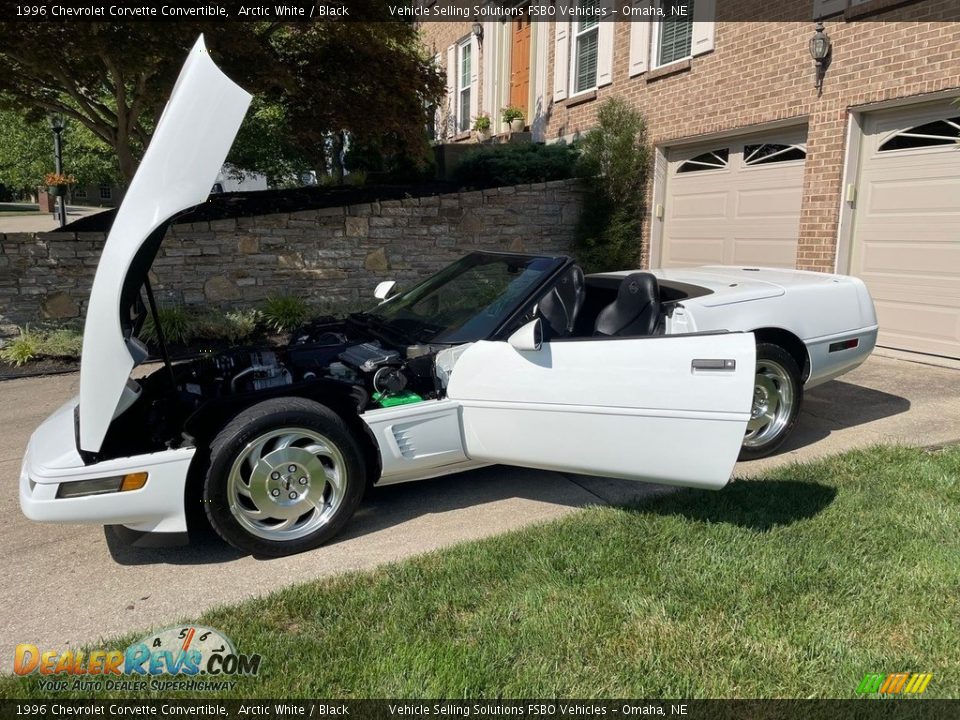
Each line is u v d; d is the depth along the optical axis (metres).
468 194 10.13
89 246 8.23
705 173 9.61
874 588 2.79
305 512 3.35
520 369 3.50
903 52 6.74
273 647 2.54
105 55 6.65
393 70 9.48
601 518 3.48
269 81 8.09
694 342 3.24
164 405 3.53
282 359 4.02
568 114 12.41
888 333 7.42
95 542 3.54
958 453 4.23
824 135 7.63
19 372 7.25
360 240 9.62
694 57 9.34
